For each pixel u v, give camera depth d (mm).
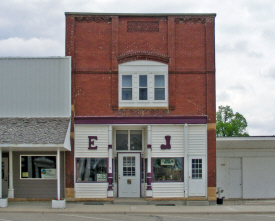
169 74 20172
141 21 20453
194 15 20484
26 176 19875
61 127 18781
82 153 19875
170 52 20234
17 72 20078
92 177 19875
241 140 23125
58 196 17922
